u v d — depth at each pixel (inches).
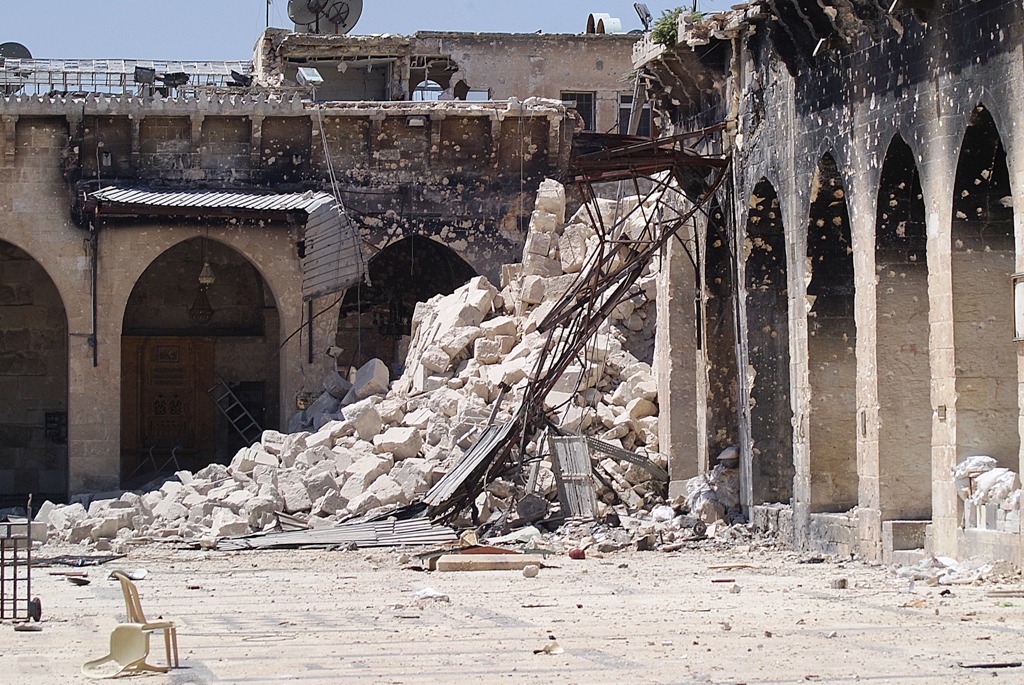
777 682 465.4
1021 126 757.9
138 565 996.6
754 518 1124.5
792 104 1037.2
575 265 1427.2
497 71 2009.1
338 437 1320.1
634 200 1439.5
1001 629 594.2
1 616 649.6
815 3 954.1
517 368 1330.0
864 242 934.4
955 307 831.7
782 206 1062.4
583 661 511.2
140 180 1609.3
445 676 480.4
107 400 1568.7
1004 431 833.5
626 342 1352.1
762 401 1133.7
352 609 696.4
